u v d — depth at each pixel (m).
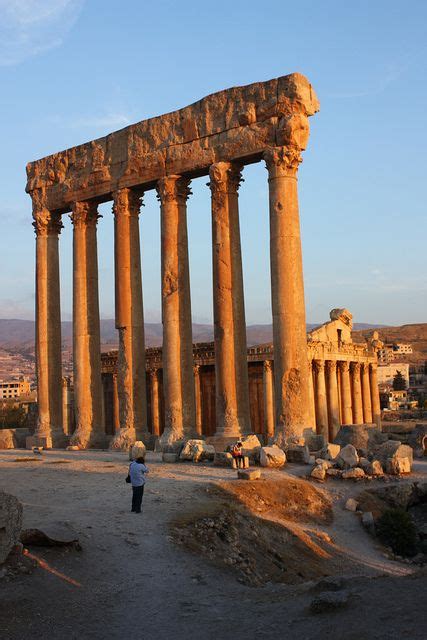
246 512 24.00
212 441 35.31
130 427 40.69
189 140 39.09
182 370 38.69
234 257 37.31
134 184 41.41
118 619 14.23
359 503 28.06
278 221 34.59
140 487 21.98
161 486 26.02
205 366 65.12
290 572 20.33
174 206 39.53
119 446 40.16
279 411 34.06
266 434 61.06
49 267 47.16
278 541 22.62
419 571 15.70
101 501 23.61
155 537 19.59
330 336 73.00
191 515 21.70
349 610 13.21
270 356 62.16
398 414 109.44
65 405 74.69
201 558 18.80
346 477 30.20
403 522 26.20
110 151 43.22
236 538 21.09
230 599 15.74
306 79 35.94
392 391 156.88
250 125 36.56
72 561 17.08
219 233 37.09
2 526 15.75
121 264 41.59
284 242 34.41
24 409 113.56
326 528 25.95
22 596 14.65
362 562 23.30
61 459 36.50
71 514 21.47
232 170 37.47
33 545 17.45
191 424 38.59
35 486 26.70
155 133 40.78
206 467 31.28
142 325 41.97
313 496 27.80
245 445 33.03
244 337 37.38
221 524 21.58
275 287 34.44
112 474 29.41
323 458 32.41
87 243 44.78
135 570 17.17
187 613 14.65
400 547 25.81
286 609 14.31
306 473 30.44
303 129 35.28
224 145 37.38
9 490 25.77
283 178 34.81
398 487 29.27
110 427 72.19
